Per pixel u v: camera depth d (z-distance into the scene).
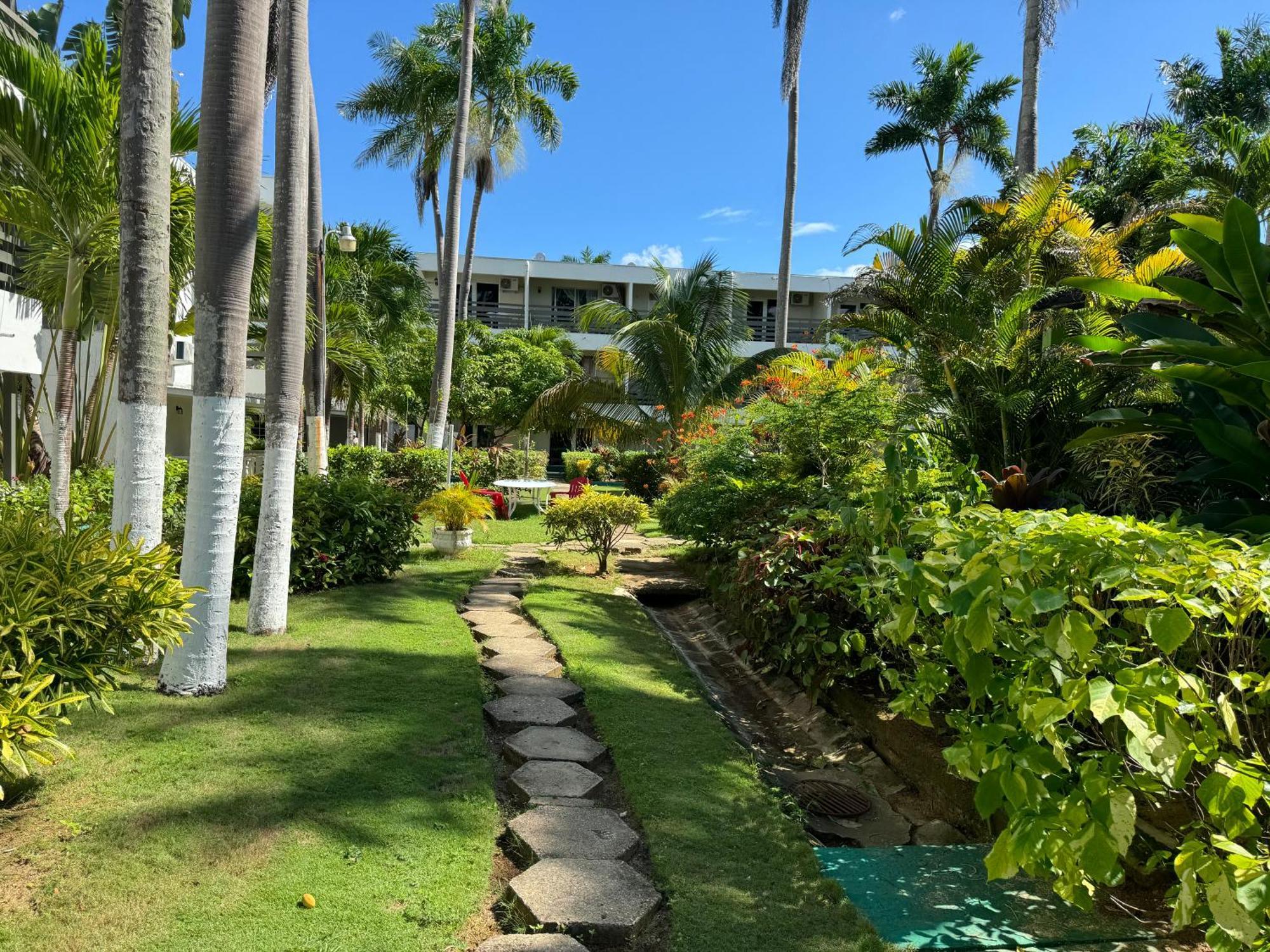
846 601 4.68
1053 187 7.86
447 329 14.92
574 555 10.42
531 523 14.06
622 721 4.29
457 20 19.05
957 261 7.98
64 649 3.06
